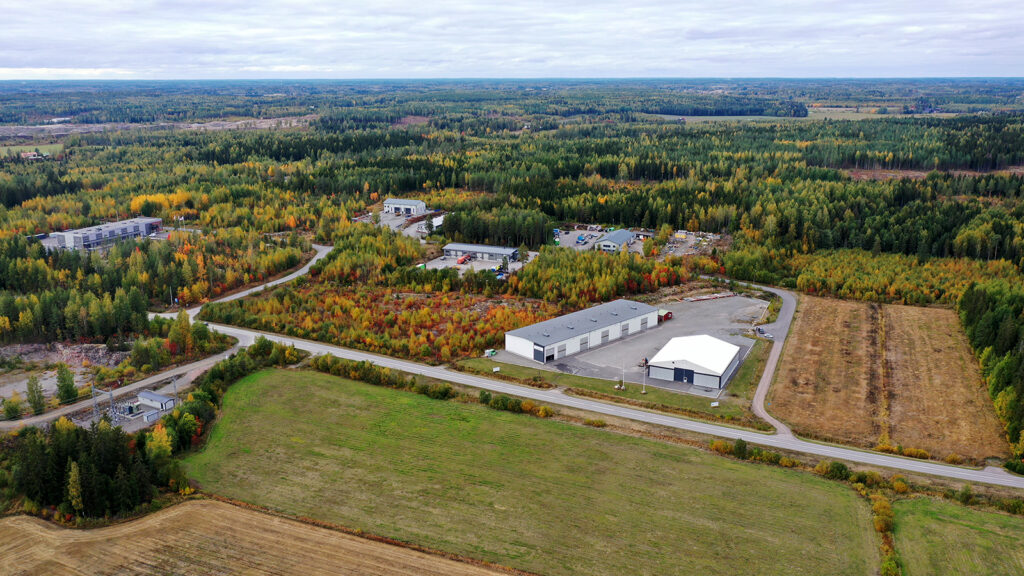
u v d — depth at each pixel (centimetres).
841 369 12038
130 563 7175
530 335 12738
